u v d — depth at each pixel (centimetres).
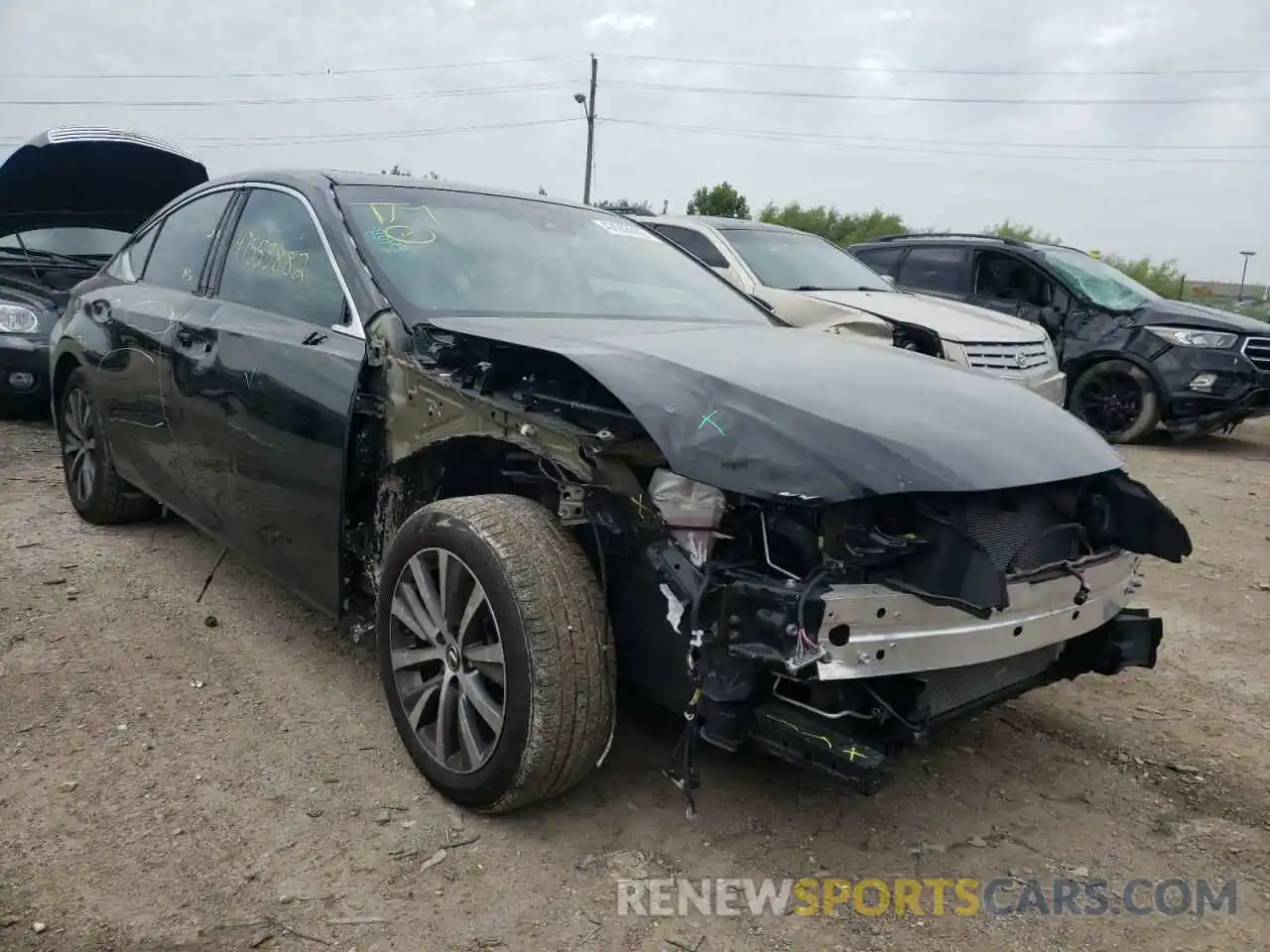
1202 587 526
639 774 306
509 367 288
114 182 789
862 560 230
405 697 299
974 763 331
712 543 243
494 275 362
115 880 249
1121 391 973
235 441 369
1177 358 929
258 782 295
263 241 396
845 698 241
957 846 282
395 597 299
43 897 241
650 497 252
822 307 731
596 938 236
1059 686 396
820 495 227
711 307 405
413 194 390
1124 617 296
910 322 742
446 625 281
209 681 358
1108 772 329
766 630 229
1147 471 842
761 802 295
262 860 259
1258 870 278
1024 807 304
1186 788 321
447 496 321
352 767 305
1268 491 770
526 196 434
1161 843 289
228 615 418
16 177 752
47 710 332
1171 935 248
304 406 329
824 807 295
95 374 489
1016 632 254
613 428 262
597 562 272
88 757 305
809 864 269
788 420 245
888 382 287
